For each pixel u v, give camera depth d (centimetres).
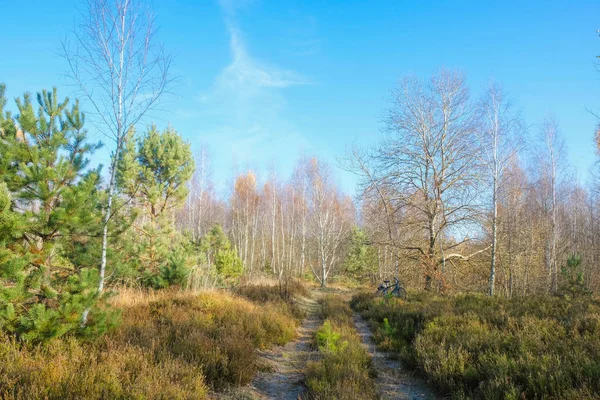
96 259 729
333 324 1106
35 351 527
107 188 824
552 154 2753
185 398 462
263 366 712
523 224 2512
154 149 1866
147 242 1434
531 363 541
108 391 430
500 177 1948
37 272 582
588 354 567
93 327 612
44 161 636
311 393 562
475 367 599
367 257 3741
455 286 2162
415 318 1109
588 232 3638
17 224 541
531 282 2603
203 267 1781
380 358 826
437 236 2217
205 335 738
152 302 1061
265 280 2434
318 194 3706
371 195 2231
